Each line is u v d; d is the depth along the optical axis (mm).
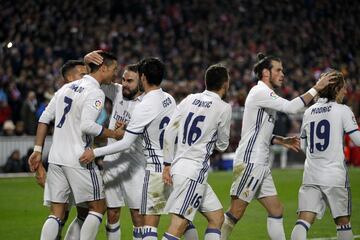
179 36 39094
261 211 16562
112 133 10039
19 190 20828
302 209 10438
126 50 34969
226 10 42750
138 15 38562
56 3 36781
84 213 10617
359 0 46094
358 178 24359
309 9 45062
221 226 10047
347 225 10383
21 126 26297
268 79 10742
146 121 9828
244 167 10688
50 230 10000
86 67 10438
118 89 11000
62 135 10094
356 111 33531
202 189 9711
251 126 10703
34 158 10406
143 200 9977
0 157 25422
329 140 10227
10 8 34344
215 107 9734
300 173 26656
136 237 10641
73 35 34719
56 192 10156
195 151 9719
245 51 38906
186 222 9656
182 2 42000
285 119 29828
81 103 9953
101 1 38719
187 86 31406
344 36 44219
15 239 13211
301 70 38625
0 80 28391
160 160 9992
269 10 43969
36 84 28484
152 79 9953
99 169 10469
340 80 10289
